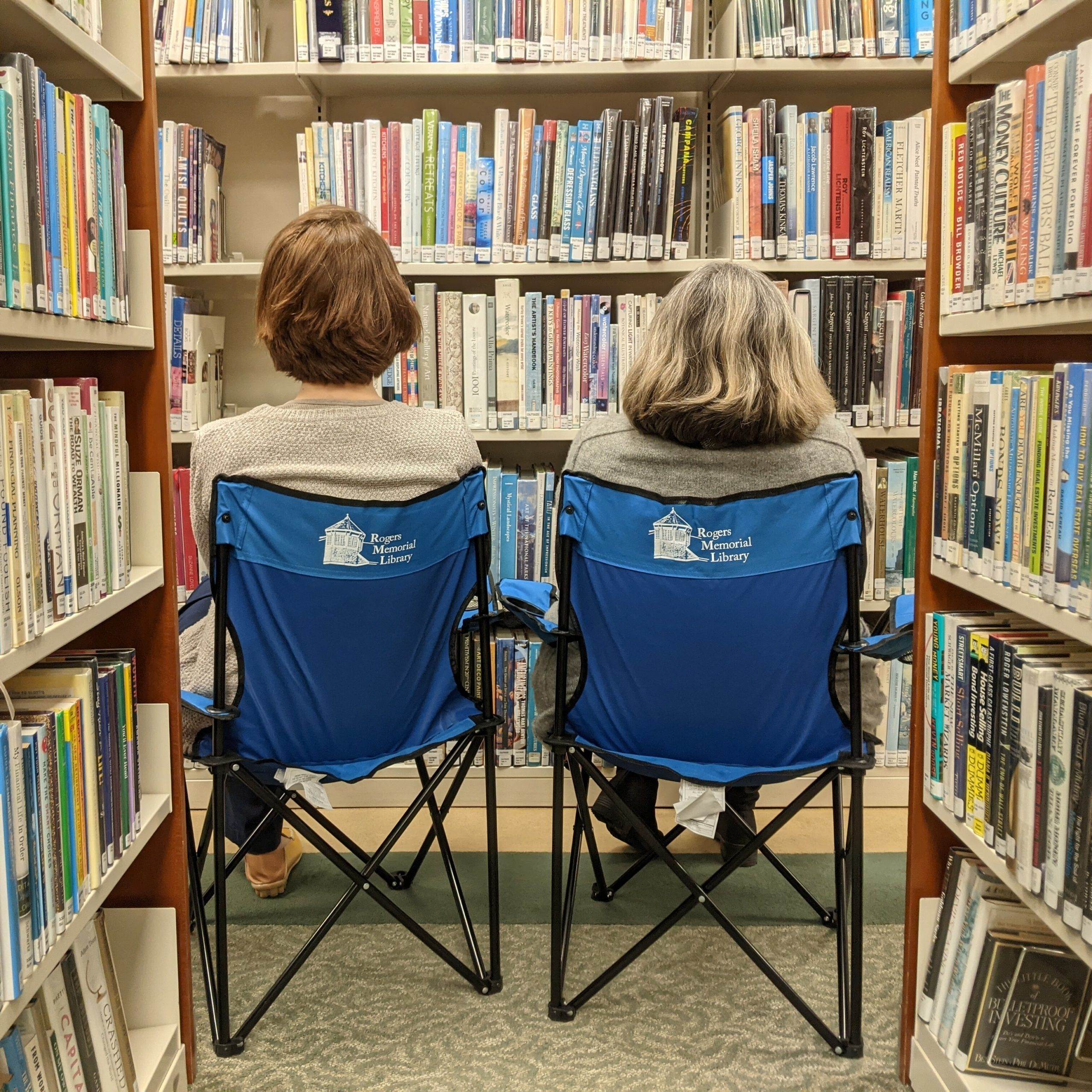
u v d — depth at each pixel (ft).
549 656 6.14
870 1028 5.88
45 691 4.20
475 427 8.79
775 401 5.08
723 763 5.51
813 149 8.45
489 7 8.36
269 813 5.98
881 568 8.85
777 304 5.35
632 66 8.45
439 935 6.92
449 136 8.46
